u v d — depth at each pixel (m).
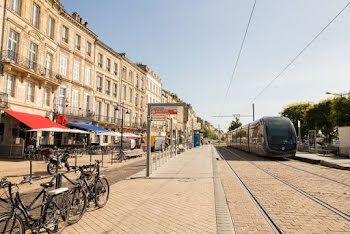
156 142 33.91
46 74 23.33
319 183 9.23
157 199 6.95
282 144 19.48
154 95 55.53
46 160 16.75
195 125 86.19
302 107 57.09
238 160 19.62
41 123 19.03
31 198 4.27
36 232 4.06
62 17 26.03
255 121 24.11
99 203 6.11
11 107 18.98
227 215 5.46
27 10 20.77
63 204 4.62
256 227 4.79
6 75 18.89
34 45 21.95
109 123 34.09
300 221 5.07
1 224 3.43
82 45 29.58
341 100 38.84
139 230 4.64
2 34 18.34
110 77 36.03
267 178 10.55
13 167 13.98
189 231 4.57
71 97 27.39
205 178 10.59
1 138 19.47
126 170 13.77
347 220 5.10
